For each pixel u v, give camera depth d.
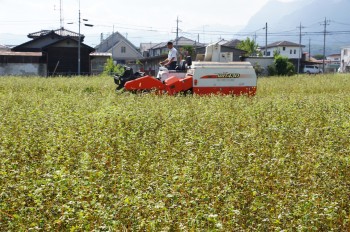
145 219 4.84
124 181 5.86
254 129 9.56
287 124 10.23
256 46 77.19
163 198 5.38
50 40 54.94
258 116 11.38
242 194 5.73
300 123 10.47
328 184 5.97
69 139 8.27
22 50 54.38
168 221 4.75
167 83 16.67
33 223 4.68
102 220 4.78
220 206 5.41
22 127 9.26
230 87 17.09
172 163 6.93
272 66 55.28
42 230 4.84
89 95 16.28
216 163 6.57
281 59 55.09
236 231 4.81
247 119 11.20
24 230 4.68
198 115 11.13
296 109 12.60
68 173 6.20
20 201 5.21
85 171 6.34
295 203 5.37
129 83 16.44
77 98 15.21
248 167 6.68
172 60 17.98
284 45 96.94
